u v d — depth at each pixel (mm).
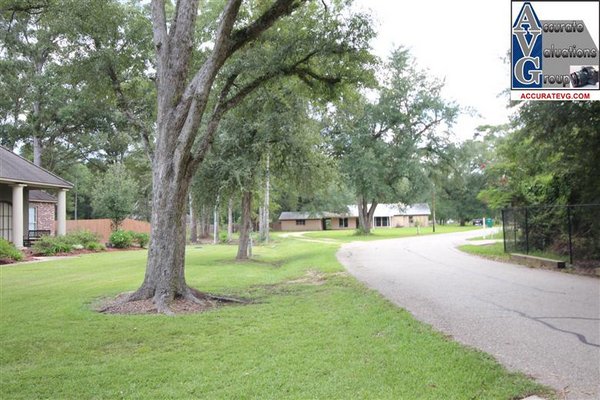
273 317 7859
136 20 12344
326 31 11859
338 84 13062
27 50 20562
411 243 28328
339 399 4191
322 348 5832
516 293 9453
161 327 7250
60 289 11734
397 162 44094
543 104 12969
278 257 23891
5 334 6887
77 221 36812
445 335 6262
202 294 10062
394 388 4414
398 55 43781
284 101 17469
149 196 51844
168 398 4348
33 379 4938
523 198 18609
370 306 8422
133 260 21016
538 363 5047
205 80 9477
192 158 10070
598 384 4430
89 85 12906
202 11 13836
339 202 69312
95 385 4727
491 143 51219
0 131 40938
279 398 4258
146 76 12625
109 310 8914
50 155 46781
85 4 11344
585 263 13258
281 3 10117
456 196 76938
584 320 6988
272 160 21234
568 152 14289
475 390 4328
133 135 19969
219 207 22047
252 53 12039
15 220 24406
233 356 5613
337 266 15680
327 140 41219
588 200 14484
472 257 18031
